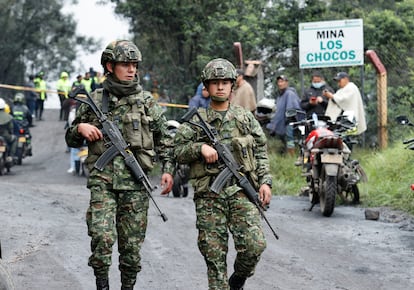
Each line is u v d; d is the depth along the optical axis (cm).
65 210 1289
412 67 2222
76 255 942
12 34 4991
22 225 1132
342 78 1712
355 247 993
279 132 1830
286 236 1069
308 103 1788
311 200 1320
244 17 2312
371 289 794
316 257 937
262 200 690
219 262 676
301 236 1068
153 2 2523
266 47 2380
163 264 895
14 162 2242
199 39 2534
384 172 1535
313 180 1291
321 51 1870
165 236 1055
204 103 1680
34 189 1577
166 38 2636
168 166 718
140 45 2698
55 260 915
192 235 1063
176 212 1262
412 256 940
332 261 916
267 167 699
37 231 1090
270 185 695
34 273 853
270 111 1836
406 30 2220
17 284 806
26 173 2216
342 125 1352
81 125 700
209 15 2517
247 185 677
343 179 1274
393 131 1947
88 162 704
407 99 2128
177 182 1482
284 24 2319
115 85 707
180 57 2630
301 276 845
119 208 704
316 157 1275
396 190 1377
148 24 2617
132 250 704
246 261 676
